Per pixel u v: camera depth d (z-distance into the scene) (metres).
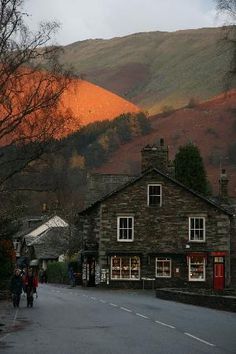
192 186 77.12
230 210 67.06
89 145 190.38
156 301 42.56
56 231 99.88
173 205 62.00
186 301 40.66
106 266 62.03
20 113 36.00
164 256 61.47
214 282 60.91
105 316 30.38
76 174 129.38
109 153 193.88
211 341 20.89
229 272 61.19
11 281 36.41
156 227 61.97
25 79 36.78
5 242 45.34
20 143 36.66
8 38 35.00
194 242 61.47
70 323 26.97
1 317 29.75
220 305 35.22
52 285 76.44
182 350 18.69
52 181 39.69
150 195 62.44
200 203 61.75
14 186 38.91
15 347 19.36
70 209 91.81
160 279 61.31
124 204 62.56
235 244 64.06
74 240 83.81
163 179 62.38
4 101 35.28
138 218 62.22
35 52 36.34
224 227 61.47
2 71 35.09
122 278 61.84
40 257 98.56
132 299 44.56
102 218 62.62
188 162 77.69
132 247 61.97
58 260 96.69
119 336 22.31
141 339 21.44
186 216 61.78
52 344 20.09
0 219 44.38
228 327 25.41
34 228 111.94
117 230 62.34
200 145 187.25
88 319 28.83
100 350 18.69
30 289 36.62
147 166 64.00
